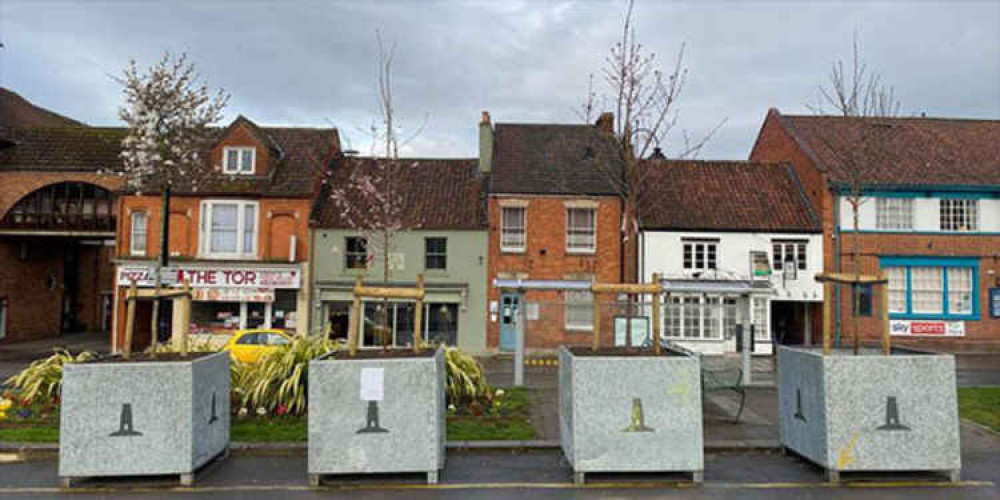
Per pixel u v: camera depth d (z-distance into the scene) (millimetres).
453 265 25453
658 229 25000
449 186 27719
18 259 29891
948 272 25172
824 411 7855
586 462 7711
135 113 14172
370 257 24578
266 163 25906
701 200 26219
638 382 7797
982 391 14055
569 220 25734
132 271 25109
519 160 26875
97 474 7582
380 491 7594
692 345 17672
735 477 8094
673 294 18656
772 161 29500
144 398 7695
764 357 23453
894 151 26672
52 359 12281
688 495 7438
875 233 25062
